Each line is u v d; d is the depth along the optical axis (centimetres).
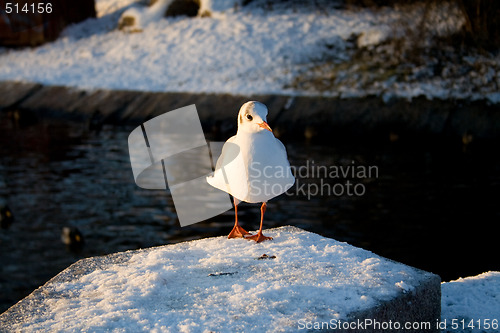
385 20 2056
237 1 2338
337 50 1967
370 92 1706
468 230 893
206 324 255
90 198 1111
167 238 918
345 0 2273
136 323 259
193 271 322
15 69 2280
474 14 1841
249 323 256
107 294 292
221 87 1866
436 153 1393
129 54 2239
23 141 1582
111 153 1439
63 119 1880
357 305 272
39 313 276
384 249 828
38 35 2541
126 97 1917
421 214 967
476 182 1146
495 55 1794
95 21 2692
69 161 1370
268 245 364
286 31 2112
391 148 1455
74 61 2291
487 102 1599
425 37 1897
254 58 1997
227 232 927
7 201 1099
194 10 2423
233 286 297
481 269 755
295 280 303
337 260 334
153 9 2475
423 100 1639
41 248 903
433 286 301
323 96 1725
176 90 1903
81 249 895
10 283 792
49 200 1104
